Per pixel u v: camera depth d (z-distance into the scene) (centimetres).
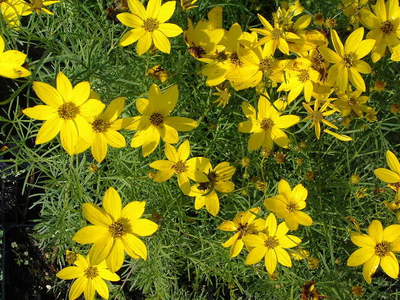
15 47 27
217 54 28
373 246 26
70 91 22
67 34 28
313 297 28
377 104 33
